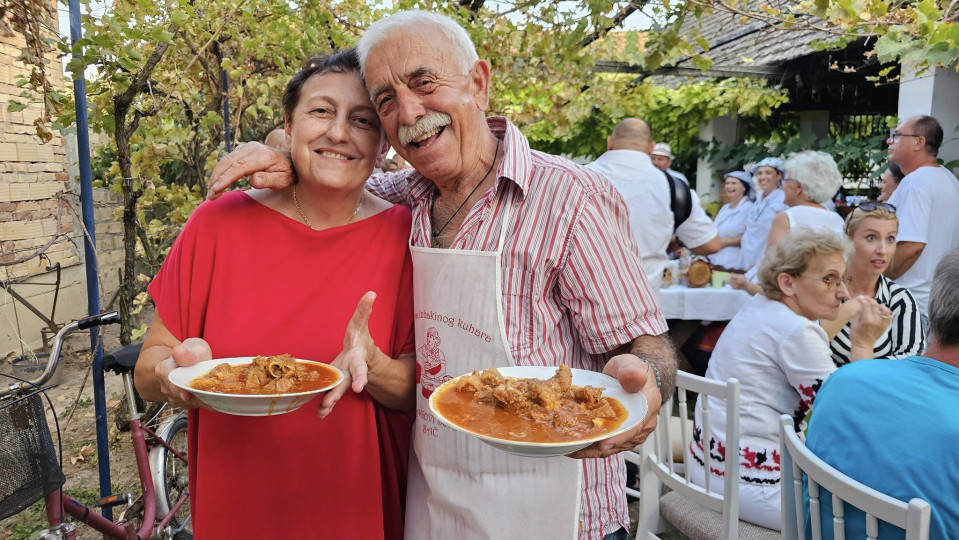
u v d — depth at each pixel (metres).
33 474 2.13
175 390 1.50
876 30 3.21
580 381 1.53
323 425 1.80
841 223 4.56
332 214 1.87
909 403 1.70
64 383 6.05
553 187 1.68
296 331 1.81
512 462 1.70
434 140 1.70
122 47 2.64
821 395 1.93
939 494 1.57
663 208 4.73
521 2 4.21
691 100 8.78
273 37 3.86
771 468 2.58
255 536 1.81
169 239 4.88
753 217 6.29
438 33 1.65
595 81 6.12
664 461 2.89
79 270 7.89
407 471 2.04
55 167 7.41
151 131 3.41
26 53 2.64
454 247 1.75
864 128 8.89
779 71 7.64
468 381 1.47
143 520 2.88
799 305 2.72
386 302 1.89
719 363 2.81
